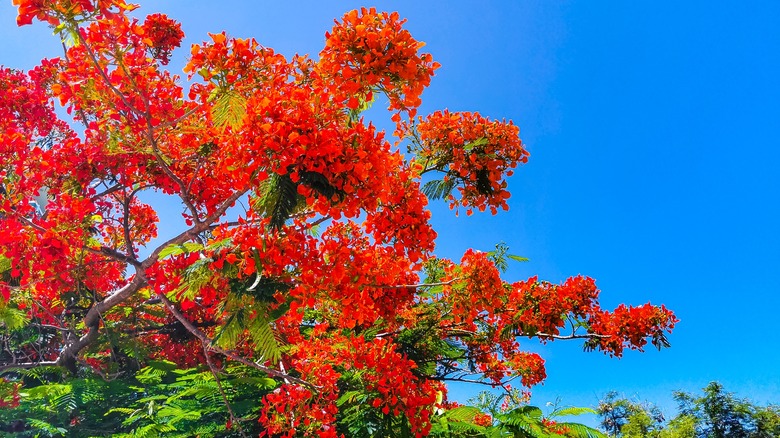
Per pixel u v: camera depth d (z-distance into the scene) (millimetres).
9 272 6418
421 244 4785
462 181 6234
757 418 24109
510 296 8328
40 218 6418
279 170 3541
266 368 6020
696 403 25609
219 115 4496
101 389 8031
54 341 10234
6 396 7340
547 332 8281
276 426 5863
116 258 6734
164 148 6445
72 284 6648
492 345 9977
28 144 6676
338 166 3611
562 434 5938
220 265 4641
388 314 7367
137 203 9039
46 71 7758
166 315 10453
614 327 8570
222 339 4988
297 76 4816
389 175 4426
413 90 3828
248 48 4500
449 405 9977
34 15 3830
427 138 6141
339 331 7980
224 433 7230
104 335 9297
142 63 5496
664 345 8562
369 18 3754
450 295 6289
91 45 4949
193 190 7434
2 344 9367
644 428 26234
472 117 6262
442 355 9953
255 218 4824
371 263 5219
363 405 6059
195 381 7781
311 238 4781
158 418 6781
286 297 4977
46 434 7359
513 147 6168
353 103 3904
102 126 5859
